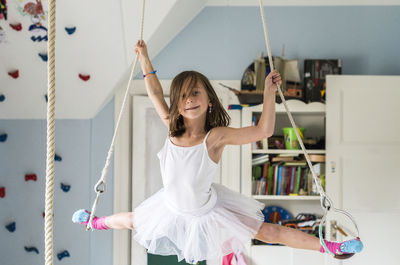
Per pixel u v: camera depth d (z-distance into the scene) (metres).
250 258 3.06
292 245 1.68
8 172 3.14
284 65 3.10
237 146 3.15
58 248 3.16
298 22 3.25
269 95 1.54
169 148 1.60
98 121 3.21
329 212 2.99
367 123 3.00
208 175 1.57
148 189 3.20
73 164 3.18
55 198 3.17
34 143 3.15
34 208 3.15
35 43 2.62
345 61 3.24
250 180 3.07
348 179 3.00
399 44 3.24
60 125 3.19
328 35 3.25
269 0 3.25
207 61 3.24
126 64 2.81
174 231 1.62
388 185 2.99
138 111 3.22
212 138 1.56
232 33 3.25
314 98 3.07
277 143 3.13
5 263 3.14
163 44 3.20
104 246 3.19
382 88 3.00
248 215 1.70
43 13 2.48
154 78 1.81
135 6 2.54
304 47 3.24
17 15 2.47
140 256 3.17
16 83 2.86
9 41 2.60
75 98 3.00
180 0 2.62
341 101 3.01
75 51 2.70
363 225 3.00
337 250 1.56
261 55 3.11
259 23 3.25
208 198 1.63
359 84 3.00
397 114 2.99
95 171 3.19
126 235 3.21
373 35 3.25
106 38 2.65
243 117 3.07
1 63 2.73
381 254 3.00
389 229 3.00
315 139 3.22
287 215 3.26
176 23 3.04
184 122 1.62
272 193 3.11
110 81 2.89
